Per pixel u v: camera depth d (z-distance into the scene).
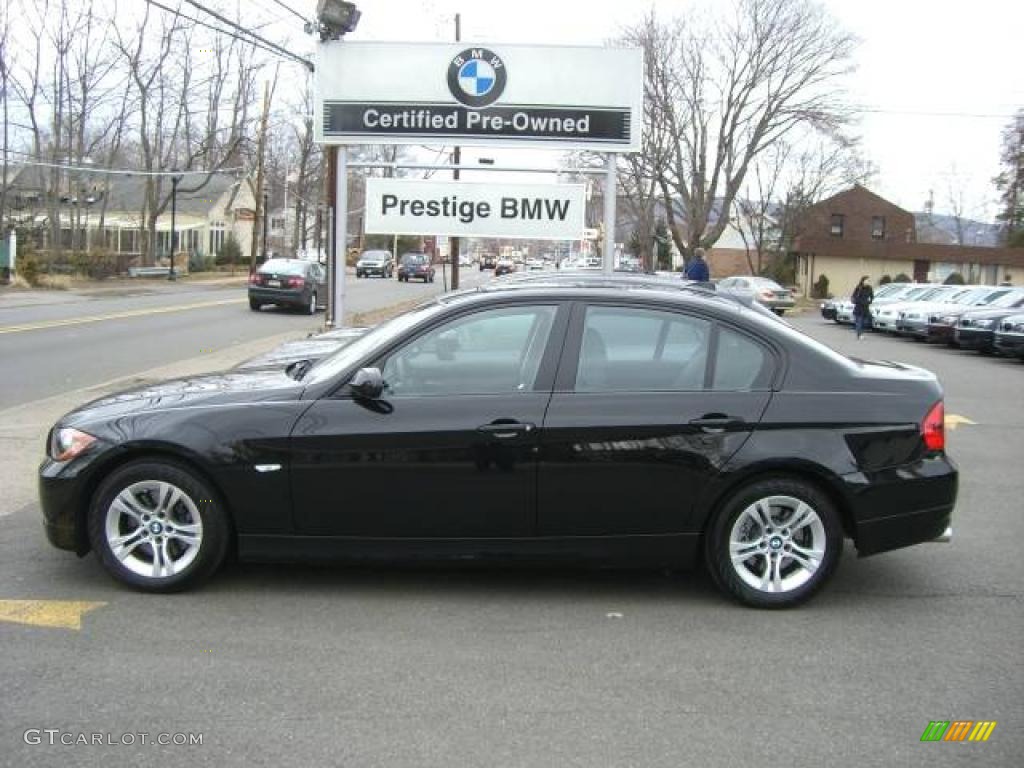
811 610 4.90
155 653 4.21
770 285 37.56
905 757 3.44
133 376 13.07
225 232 76.69
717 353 4.93
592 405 4.79
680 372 4.89
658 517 4.81
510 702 3.81
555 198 12.34
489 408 4.78
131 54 48.09
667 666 4.18
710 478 4.77
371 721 3.63
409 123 12.06
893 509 4.83
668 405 4.80
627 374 4.88
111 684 3.90
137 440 4.78
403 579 5.24
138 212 68.81
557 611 4.82
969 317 21.16
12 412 10.16
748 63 48.19
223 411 4.84
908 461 4.85
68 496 4.85
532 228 12.39
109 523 4.87
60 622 4.54
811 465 4.76
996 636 4.60
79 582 5.08
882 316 27.42
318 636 4.44
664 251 69.94
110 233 68.06
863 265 59.19
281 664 4.12
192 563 4.88
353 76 12.01
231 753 3.38
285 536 4.84
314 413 4.80
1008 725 3.69
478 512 4.79
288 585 5.11
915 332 25.17
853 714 3.76
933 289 28.62
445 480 4.76
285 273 26.14
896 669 4.20
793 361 4.93
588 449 4.74
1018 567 5.67
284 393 4.92
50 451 4.99
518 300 4.99
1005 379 16.11
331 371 5.05
